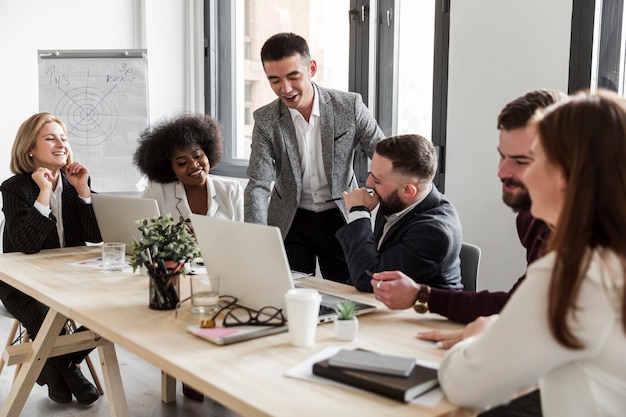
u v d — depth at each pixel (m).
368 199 2.17
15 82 4.56
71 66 4.23
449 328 1.66
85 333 2.27
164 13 5.05
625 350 0.97
